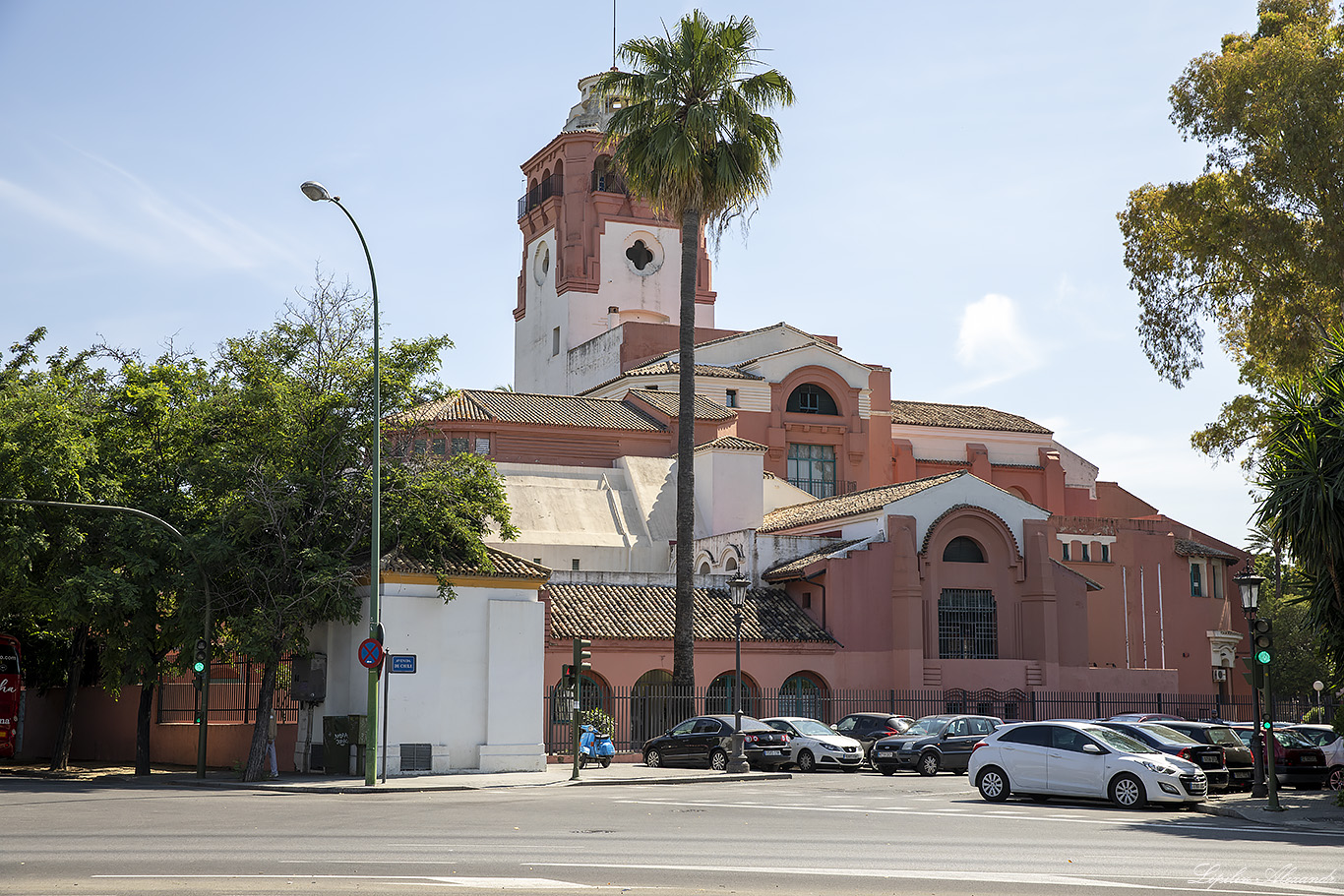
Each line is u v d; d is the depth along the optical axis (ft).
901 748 107.14
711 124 119.14
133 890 36.22
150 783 98.02
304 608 98.37
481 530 107.86
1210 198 124.47
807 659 138.31
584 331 216.95
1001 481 210.18
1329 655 84.69
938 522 148.05
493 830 56.59
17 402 104.73
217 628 107.55
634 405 180.75
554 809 68.95
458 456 109.50
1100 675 153.17
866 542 144.25
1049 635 149.48
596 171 223.51
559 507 157.28
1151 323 134.92
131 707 139.44
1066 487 215.72
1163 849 49.98
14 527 100.48
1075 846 50.62
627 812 66.80
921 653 142.51
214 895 35.27
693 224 122.62
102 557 106.63
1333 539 76.54
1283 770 92.02
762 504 163.22
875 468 194.29
